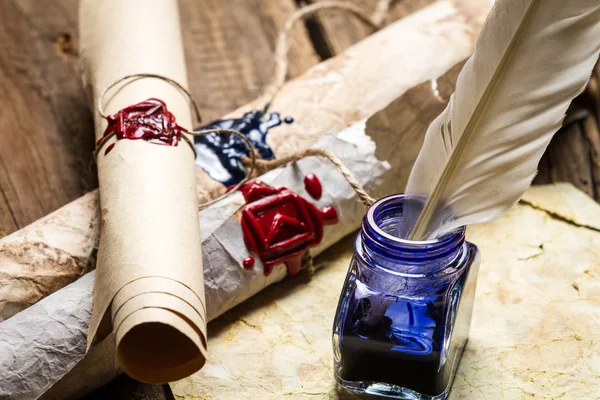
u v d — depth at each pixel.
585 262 0.69
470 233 0.72
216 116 0.81
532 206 0.73
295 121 0.72
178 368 0.59
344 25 0.88
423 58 0.74
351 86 0.73
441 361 0.61
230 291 0.67
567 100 0.58
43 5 0.89
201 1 0.90
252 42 0.87
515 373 0.64
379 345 0.61
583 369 0.64
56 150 0.79
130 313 0.58
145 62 0.70
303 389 0.64
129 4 0.73
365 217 0.61
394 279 0.60
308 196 0.69
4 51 0.85
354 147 0.71
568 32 0.57
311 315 0.68
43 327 0.62
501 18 0.58
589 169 0.76
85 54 0.74
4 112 0.81
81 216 0.67
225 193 0.69
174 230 0.62
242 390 0.64
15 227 0.74
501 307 0.67
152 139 0.66
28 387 0.62
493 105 0.59
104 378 0.64
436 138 0.61
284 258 0.68
